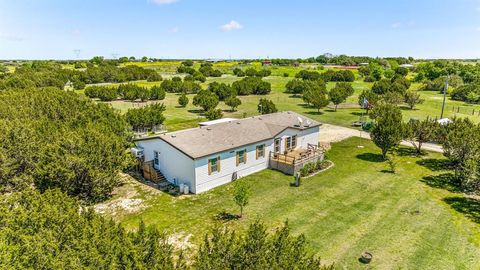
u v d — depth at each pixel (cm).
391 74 10488
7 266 776
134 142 2812
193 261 1434
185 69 12825
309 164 2572
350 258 1466
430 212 1906
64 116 2853
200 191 2242
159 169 2489
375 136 2916
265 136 2680
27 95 3170
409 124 3066
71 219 974
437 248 1541
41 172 1930
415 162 2862
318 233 1675
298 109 5731
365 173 2586
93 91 6788
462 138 2422
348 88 6769
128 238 911
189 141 2347
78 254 827
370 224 1769
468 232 1681
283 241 897
